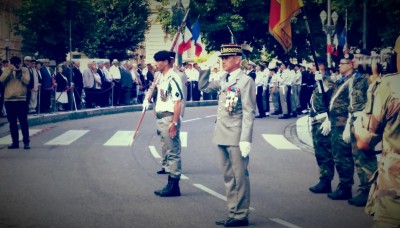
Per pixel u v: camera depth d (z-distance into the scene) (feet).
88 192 29.94
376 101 14.19
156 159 41.63
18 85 45.50
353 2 109.40
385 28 106.52
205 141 52.95
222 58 24.21
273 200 29.07
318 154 31.17
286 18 31.48
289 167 39.45
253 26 133.49
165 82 29.94
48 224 23.41
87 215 25.03
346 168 29.43
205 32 130.41
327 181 31.07
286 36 31.76
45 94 71.92
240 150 23.62
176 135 29.58
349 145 29.37
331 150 30.96
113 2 161.38
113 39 161.89
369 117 14.48
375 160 27.94
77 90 79.82
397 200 13.75
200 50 100.12
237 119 23.93
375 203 14.15
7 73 45.14
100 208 26.43
